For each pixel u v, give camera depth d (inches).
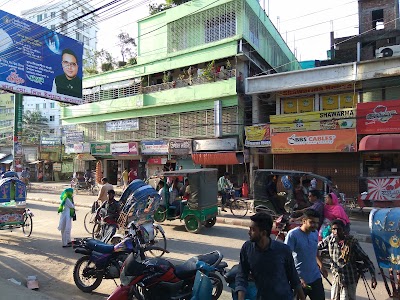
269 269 113.0
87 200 714.8
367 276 249.8
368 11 891.4
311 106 685.9
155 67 903.1
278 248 115.6
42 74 574.6
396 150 542.0
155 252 309.0
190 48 829.2
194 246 335.0
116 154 956.6
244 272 119.1
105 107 995.3
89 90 1061.1
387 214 190.7
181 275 174.1
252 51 813.2
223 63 798.5
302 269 147.3
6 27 527.8
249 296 137.3
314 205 263.4
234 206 560.7
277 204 381.1
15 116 596.4
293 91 692.7
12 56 533.0
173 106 847.7
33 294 199.2
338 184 631.2
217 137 764.6
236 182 781.9
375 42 866.1
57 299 201.5
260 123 719.7
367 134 584.1
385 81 605.0
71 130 1107.3
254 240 116.1
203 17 812.0
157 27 899.4
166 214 417.4
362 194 511.2
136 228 237.9
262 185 387.9
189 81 827.4
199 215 392.5
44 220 478.0
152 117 898.7
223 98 764.6
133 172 882.1
